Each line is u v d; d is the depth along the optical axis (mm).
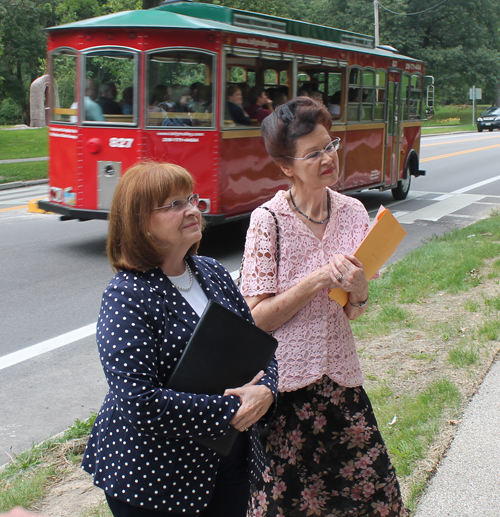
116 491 1931
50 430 4191
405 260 7969
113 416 1975
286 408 2469
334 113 11023
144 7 23953
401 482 3172
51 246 9875
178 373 1890
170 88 8344
